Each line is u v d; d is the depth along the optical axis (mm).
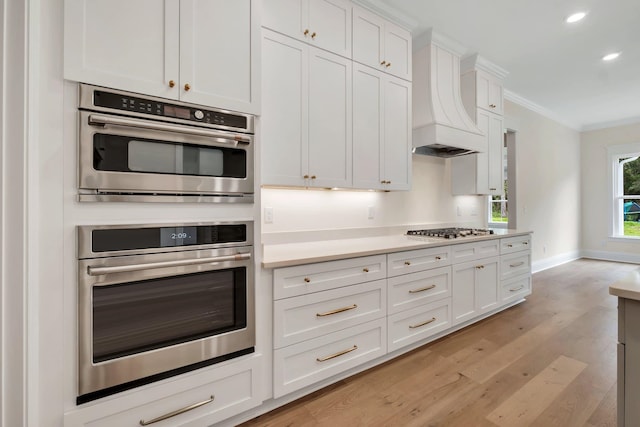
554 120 5578
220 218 1499
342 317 1927
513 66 3637
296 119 2037
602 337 2668
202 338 1438
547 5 2514
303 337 1761
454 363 2221
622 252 5867
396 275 2221
